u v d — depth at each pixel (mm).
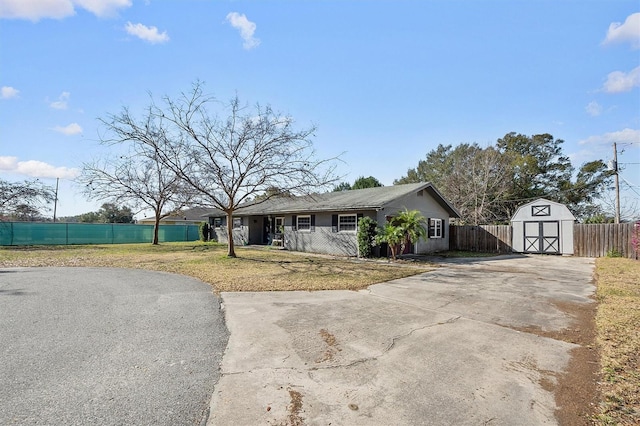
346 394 2881
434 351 3904
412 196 17000
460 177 32094
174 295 6914
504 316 5457
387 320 5172
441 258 15156
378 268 11133
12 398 2732
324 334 4488
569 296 7020
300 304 6180
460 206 31297
